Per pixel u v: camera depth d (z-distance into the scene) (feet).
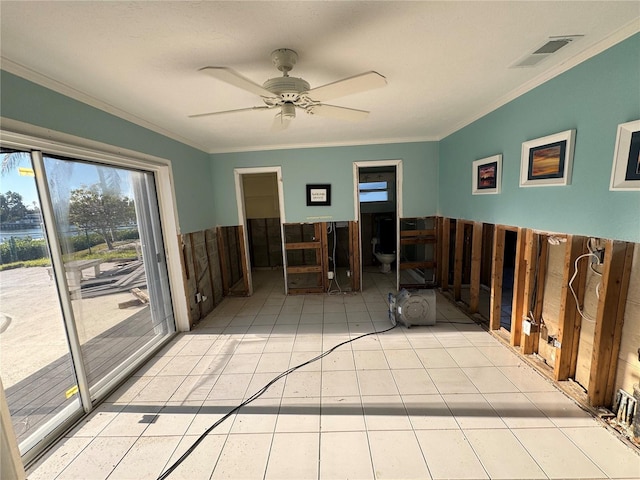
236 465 5.71
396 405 7.07
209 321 12.67
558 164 6.74
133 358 9.17
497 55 6.08
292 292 15.94
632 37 5.04
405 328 11.22
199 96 7.75
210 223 14.46
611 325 6.20
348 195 14.90
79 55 5.49
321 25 4.88
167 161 10.87
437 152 14.29
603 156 5.69
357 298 14.92
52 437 6.38
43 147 6.28
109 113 8.10
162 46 5.34
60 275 6.73
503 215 9.19
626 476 5.15
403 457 5.70
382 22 4.84
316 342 10.38
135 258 9.50
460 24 4.96
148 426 6.77
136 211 9.62
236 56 5.82
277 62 5.76
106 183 8.39
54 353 6.63
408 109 9.70
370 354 9.40
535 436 6.05
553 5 4.49
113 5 4.15
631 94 5.11
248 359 9.45
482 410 6.80
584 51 5.90
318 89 5.85
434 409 6.89
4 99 5.48
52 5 4.08
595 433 6.05
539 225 7.63
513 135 8.39
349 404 7.18
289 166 14.73
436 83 7.54
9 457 4.33
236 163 14.78
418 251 17.66
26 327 6.07
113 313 8.48
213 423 6.79
